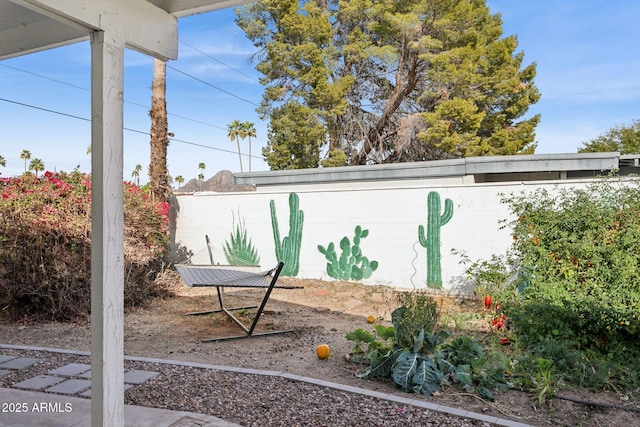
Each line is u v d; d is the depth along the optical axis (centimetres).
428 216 846
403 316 464
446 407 366
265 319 701
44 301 718
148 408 358
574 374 438
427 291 834
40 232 695
